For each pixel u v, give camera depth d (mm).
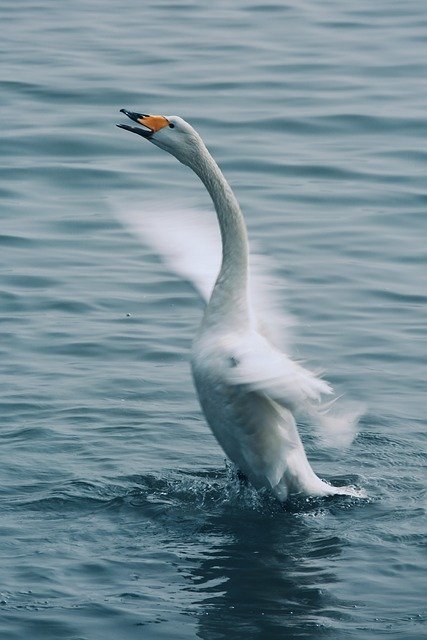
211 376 11648
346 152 22719
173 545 10984
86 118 24125
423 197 20828
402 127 23812
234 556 10781
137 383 14883
